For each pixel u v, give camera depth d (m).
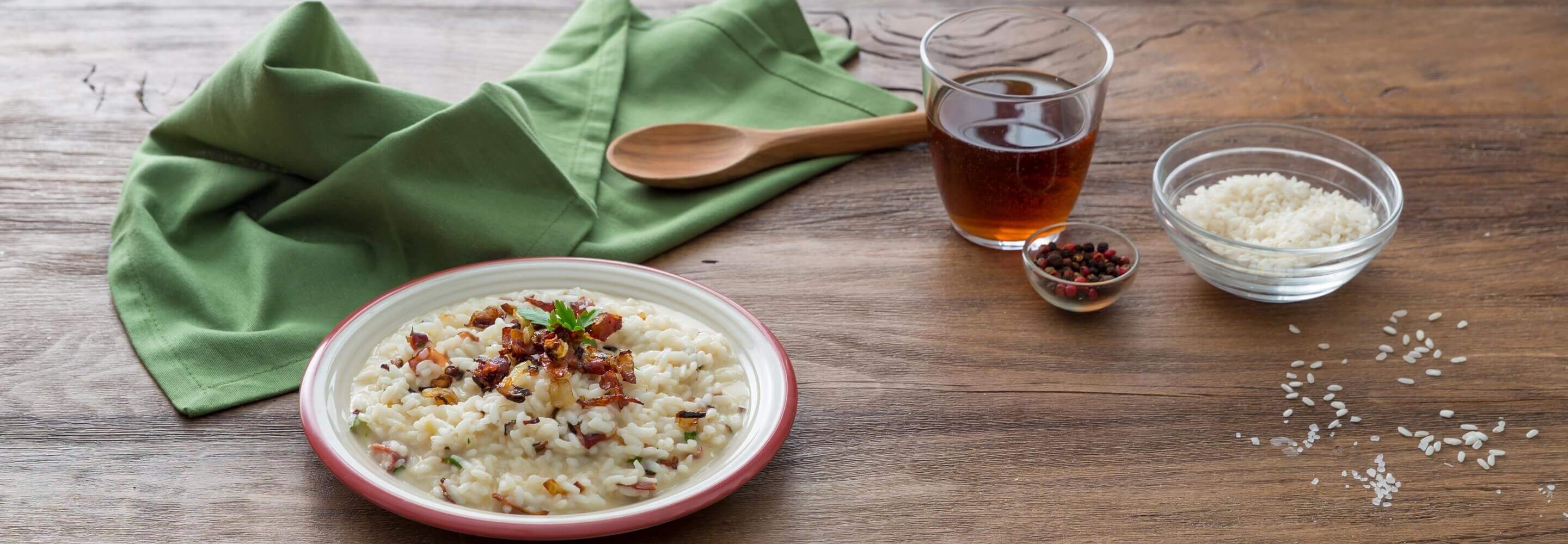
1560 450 0.90
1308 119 1.14
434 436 0.84
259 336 0.93
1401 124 1.13
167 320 0.94
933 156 1.00
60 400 0.90
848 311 0.98
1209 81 1.18
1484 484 0.88
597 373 0.87
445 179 1.01
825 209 1.06
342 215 1.00
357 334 0.90
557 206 1.01
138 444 0.88
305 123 1.00
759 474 0.87
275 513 0.85
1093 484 0.87
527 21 1.24
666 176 1.06
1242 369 0.94
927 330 0.96
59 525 0.84
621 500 0.84
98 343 0.93
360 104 1.01
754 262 1.01
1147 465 0.88
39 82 1.14
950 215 1.03
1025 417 0.91
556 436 0.85
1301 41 1.23
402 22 1.23
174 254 0.97
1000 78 1.03
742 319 0.92
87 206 1.03
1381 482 0.88
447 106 1.03
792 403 0.87
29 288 0.96
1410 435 0.90
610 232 1.03
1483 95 1.16
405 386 0.87
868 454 0.89
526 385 0.86
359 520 0.84
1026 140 0.97
